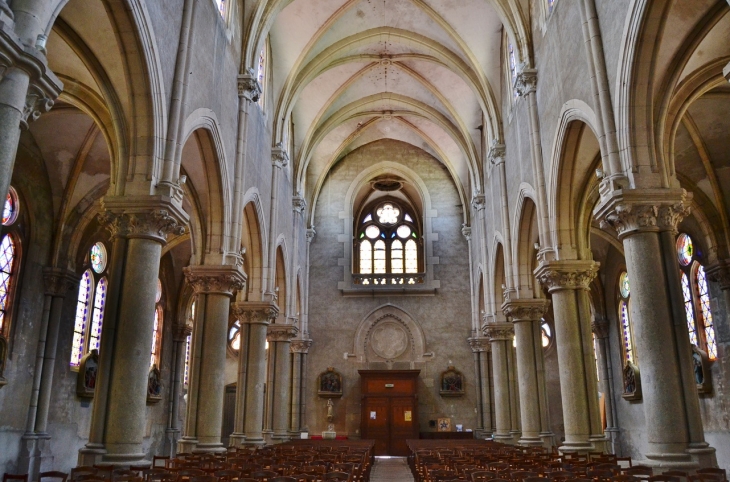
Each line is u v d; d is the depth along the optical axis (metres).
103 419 10.73
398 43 25.88
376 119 33.25
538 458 12.73
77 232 20.72
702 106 17.17
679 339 10.60
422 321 32.97
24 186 18.91
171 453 28.67
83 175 20.20
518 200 19.88
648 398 10.55
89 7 11.12
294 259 27.91
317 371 32.53
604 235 25.86
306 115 28.78
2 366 17.33
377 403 31.52
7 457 17.48
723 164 18.97
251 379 20.33
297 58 23.52
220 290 16.22
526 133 18.55
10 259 18.47
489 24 22.30
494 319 25.45
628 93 11.27
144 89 11.50
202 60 14.18
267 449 17.89
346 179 35.44
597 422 15.01
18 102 6.75
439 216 34.56
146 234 11.43
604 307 29.47
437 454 15.45
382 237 36.66
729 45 13.02
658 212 11.02
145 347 11.15
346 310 33.34
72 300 21.19
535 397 19.62
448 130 29.92
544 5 16.75
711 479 8.00
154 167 11.69
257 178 20.11
